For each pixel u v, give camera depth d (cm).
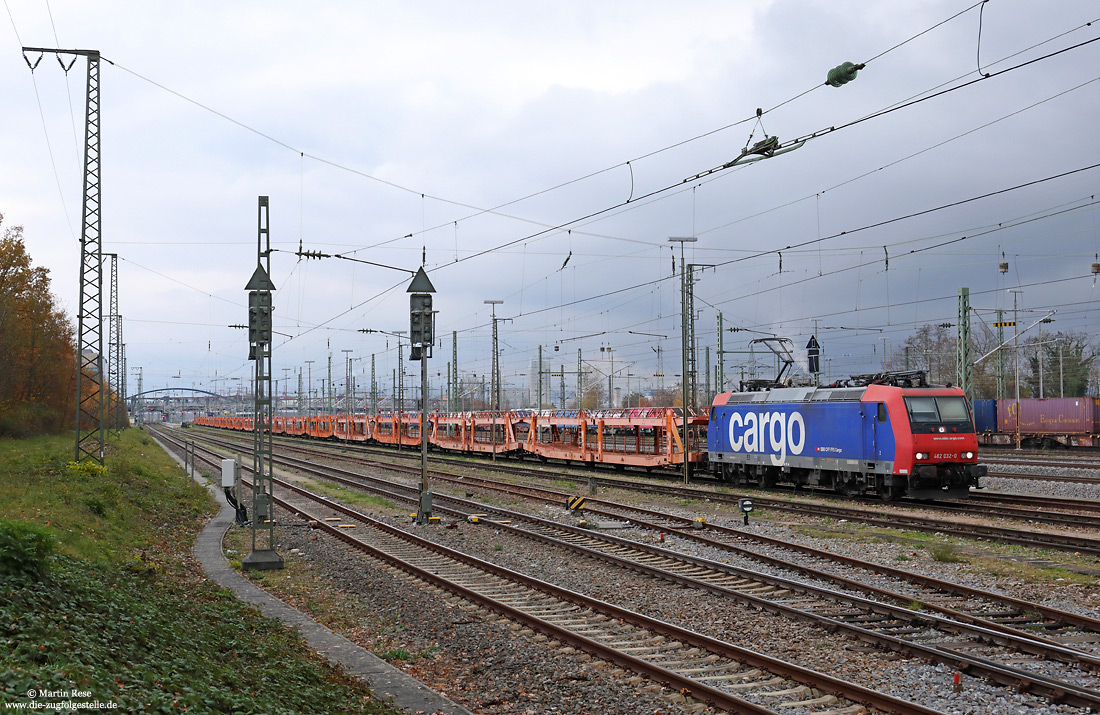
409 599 1508
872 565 1634
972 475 2666
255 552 1858
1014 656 1074
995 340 7556
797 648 1137
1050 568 1627
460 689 1037
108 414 7219
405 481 3994
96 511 2241
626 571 1711
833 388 3011
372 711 909
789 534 2147
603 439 4481
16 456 3541
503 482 3678
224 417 13688
